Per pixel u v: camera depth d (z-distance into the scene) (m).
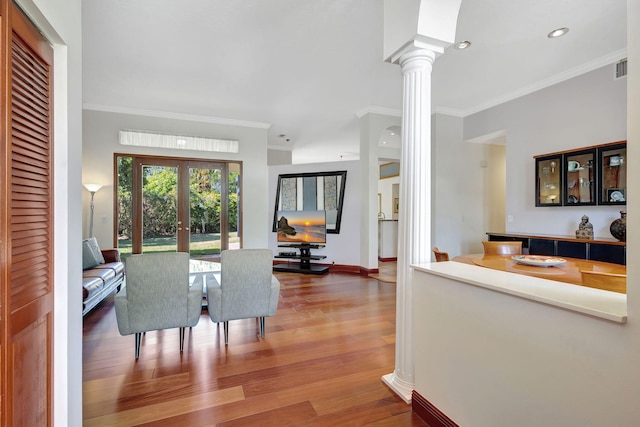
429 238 2.02
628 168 0.91
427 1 1.87
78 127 1.52
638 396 0.87
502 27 2.96
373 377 2.21
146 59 3.59
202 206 5.89
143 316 2.43
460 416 1.53
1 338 0.99
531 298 1.16
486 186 5.73
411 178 2.02
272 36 3.11
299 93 4.66
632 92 0.90
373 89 4.52
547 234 4.18
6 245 1.01
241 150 6.10
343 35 3.09
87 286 3.16
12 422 1.04
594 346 0.98
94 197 5.11
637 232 0.88
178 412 1.82
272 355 2.53
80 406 1.51
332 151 9.32
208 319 3.40
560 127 4.05
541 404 1.14
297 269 5.88
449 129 5.45
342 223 6.12
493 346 1.34
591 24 2.91
